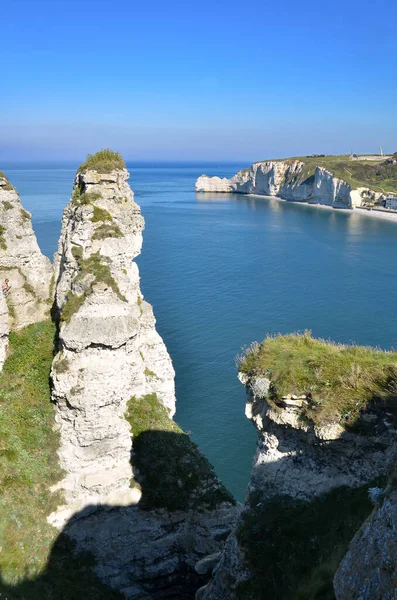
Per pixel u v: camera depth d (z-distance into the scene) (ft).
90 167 79.36
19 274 81.87
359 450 50.80
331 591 44.78
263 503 55.98
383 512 35.47
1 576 56.44
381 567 33.37
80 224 75.31
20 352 78.38
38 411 72.02
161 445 80.07
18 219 82.79
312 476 53.62
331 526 50.29
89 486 67.67
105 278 70.28
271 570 51.44
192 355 162.91
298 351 57.67
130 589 68.74
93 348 68.23
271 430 56.49
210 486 78.13
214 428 125.59
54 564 62.49
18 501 63.93
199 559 73.00
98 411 67.51
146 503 71.92
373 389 51.13
